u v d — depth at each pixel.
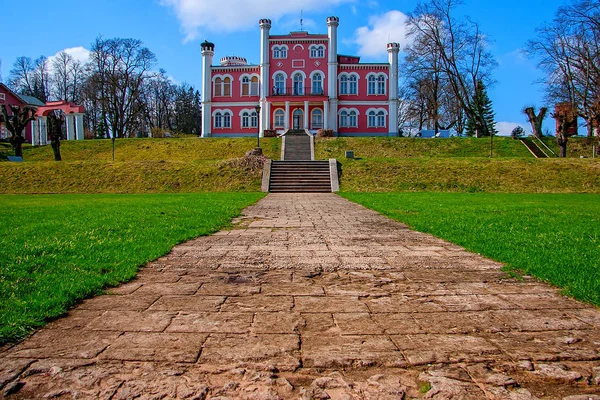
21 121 33.56
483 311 3.71
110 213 10.96
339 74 50.34
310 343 3.04
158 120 79.25
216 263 5.52
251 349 2.95
